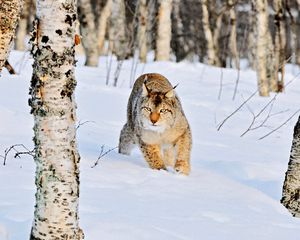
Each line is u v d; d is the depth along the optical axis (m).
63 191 6.28
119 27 28.86
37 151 6.33
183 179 10.33
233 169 11.77
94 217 7.51
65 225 6.30
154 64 27.34
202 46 43.16
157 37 29.88
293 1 45.75
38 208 6.34
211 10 40.91
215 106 19.41
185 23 44.66
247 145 14.52
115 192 8.93
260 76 22.23
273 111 19.25
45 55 6.21
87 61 27.31
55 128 6.25
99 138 13.27
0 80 17.94
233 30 36.91
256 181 11.23
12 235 6.83
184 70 26.42
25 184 8.75
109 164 10.68
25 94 16.52
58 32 6.19
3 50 7.44
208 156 13.01
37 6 6.24
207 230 7.63
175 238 7.13
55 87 6.23
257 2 22.55
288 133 16.41
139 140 11.31
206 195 9.44
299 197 9.72
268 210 9.10
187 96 20.75
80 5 27.25
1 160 9.96
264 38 22.39
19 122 13.05
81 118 15.01
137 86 12.19
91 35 27.16
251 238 7.55
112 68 25.73
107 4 33.66
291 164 9.77
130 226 7.27
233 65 43.25
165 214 8.10
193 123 16.64
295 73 33.12
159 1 29.66
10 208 7.62
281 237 7.71
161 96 11.10
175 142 11.35
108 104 17.47
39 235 6.32
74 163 6.36
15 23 7.44
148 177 10.14
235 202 9.23
